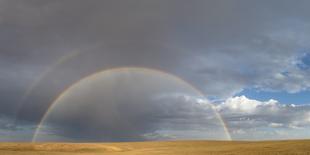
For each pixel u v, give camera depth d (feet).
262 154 211.41
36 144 386.73
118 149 387.55
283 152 213.66
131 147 416.46
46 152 327.26
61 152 337.11
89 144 417.28
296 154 200.34
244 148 269.03
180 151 290.15
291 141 315.58
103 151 363.35
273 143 301.22
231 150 261.03
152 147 403.54
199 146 372.99
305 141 296.30
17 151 328.90
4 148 353.72
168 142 459.73
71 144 402.52
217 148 302.86
